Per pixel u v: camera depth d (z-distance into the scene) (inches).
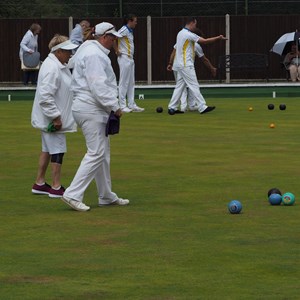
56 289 440.8
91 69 609.6
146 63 1914.4
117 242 534.0
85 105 615.8
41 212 627.2
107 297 427.5
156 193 691.4
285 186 713.6
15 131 1119.6
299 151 913.5
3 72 1903.3
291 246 519.8
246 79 1923.0
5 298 426.3
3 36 1894.7
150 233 556.1
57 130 675.4
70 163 850.1
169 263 486.0
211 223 581.9
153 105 1509.6
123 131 1098.1
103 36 616.7
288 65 1852.9
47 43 1897.1
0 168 826.2
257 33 1908.2
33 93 1716.3
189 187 715.4
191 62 1295.5
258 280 453.7
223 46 1905.8
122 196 681.0
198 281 452.4
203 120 1224.2
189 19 1289.4
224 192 690.8
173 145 967.6
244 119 1232.2
